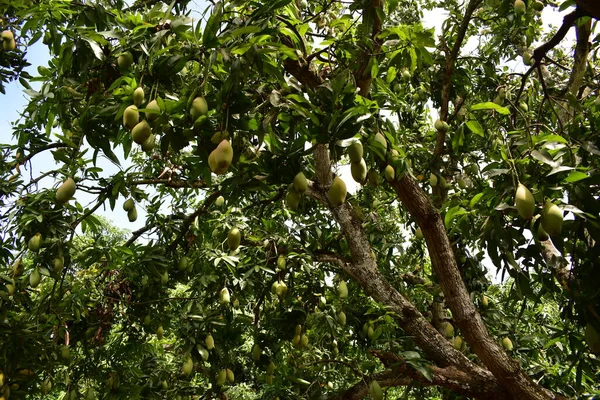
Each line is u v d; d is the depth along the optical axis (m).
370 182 2.00
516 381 2.46
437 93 3.84
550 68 4.98
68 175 2.52
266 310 4.30
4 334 2.99
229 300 3.77
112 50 2.00
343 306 3.98
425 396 4.57
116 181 2.79
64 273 3.00
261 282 4.00
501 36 3.84
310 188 3.13
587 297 1.97
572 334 2.37
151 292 3.71
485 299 3.68
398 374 2.87
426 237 2.67
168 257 3.77
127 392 3.82
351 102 1.70
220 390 3.88
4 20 3.34
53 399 4.73
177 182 3.57
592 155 1.98
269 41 1.68
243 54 1.48
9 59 3.49
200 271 3.86
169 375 4.21
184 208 4.16
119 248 3.30
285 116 1.69
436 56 3.77
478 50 4.36
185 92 1.58
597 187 1.95
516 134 1.96
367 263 3.19
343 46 2.35
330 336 4.34
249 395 5.37
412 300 4.69
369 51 2.35
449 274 2.64
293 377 3.77
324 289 4.13
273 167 1.88
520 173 1.70
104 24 2.11
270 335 4.01
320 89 1.75
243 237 3.84
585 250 1.98
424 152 3.83
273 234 3.75
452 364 2.84
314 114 1.62
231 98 1.52
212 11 1.49
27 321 3.23
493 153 1.83
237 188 2.04
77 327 3.83
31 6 2.35
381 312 3.05
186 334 3.64
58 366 3.83
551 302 4.82
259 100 1.94
